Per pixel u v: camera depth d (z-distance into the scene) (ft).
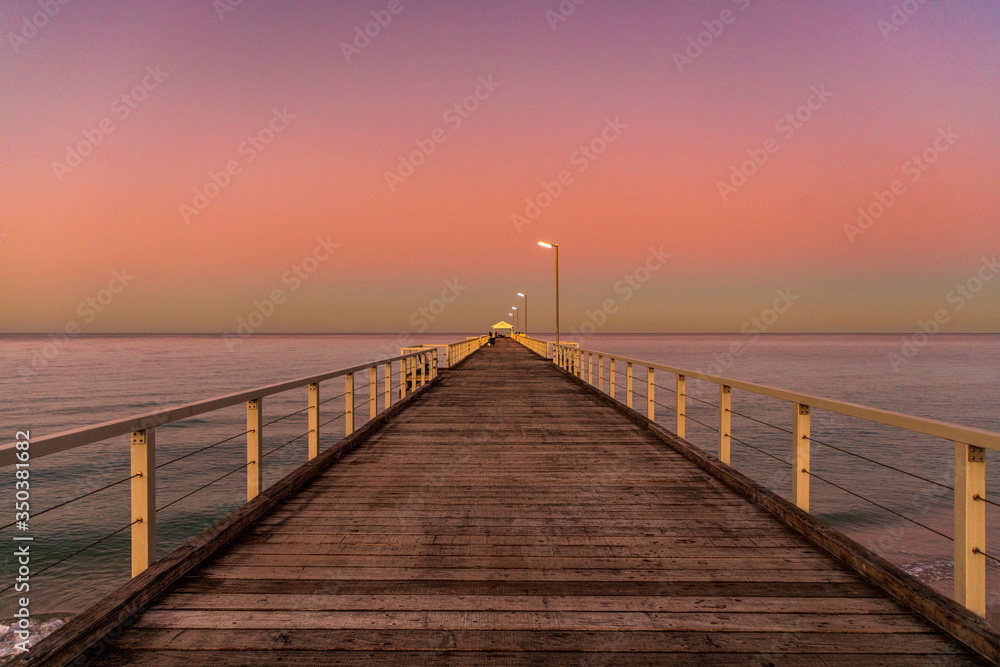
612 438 23.32
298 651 7.60
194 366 197.06
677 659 7.50
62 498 46.29
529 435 24.03
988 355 305.53
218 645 7.70
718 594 9.32
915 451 63.16
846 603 8.97
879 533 39.19
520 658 7.52
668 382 138.00
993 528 39.93
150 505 9.53
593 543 11.67
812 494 48.14
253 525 12.59
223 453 63.00
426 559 10.78
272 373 162.81
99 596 28.37
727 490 15.61
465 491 15.52
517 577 10.00
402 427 26.03
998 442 7.09
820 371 170.09
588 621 8.47
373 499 14.73
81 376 159.02
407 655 7.55
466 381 50.44
